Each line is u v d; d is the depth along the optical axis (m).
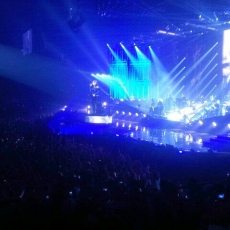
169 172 16.11
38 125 30.67
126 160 15.45
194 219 7.25
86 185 9.55
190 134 31.44
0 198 8.57
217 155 18.20
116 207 7.36
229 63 35.28
